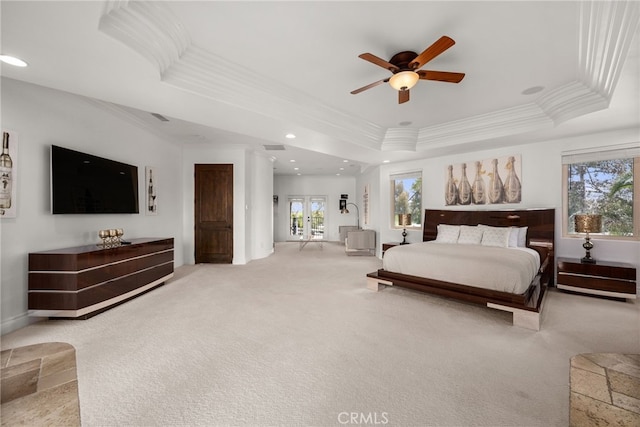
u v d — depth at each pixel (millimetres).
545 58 2557
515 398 1709
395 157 5637
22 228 2768
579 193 4203
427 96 3422
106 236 3357
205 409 1620
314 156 7297
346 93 3354
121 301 3482
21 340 2461
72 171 3258
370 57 2195
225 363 2102
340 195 11164
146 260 3818
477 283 3137
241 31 2209
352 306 3379
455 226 4910
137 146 4551
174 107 2947
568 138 4211
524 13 1972
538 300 2943
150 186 4891
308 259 6918
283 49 2461
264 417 1559
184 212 6141
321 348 2334
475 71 2799
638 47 2053
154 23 1961
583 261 3846
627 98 2832
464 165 5273
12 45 1855
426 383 1859
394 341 2459
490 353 2250
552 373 1970
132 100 2779
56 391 1073
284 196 11203
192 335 2578
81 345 2375
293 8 1947
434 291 3395
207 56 2533
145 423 1512
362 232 7684
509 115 3904
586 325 2799
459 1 1868
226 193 6172
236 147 6129
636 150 3732
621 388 1129
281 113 3291
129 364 2084
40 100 2949
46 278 2779
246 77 2838
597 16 1909
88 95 2674
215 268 5715
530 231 4441
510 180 4730
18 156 2734
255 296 3791
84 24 1648
